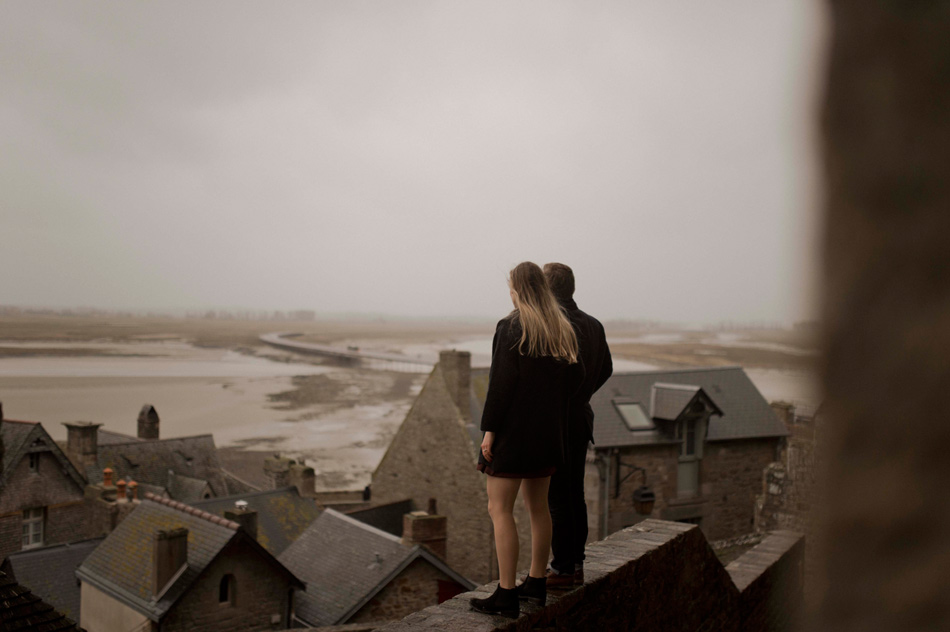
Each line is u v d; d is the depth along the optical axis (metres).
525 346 4.40
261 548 17.89
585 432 5.24
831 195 0.72
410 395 118.06
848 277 0.70
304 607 18.58
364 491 41.94
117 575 17.98
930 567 0.66
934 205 0.66
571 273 5.20
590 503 20.84
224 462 60.03
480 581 25.89
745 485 23.56
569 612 5.01
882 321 0.68
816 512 0.78
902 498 0.68
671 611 6.57
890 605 0.68
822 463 0.76
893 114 0.69
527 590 4.77
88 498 28.59
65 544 21.70
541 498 4.71
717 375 26.28
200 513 18.72
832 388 0.71
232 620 17.41
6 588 7.39
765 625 8.57
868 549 0.71
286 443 70.31
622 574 5.71
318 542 21.31
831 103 0.73
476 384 30.22
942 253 0.65
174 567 16.98
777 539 9.49
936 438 0.66
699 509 22.34
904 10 0.70
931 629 0.65
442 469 27.58
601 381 5.34
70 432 33.69
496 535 4.55
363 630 12.69
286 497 31.70
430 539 19.91
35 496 27.08
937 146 0.67
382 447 69.69
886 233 0.68
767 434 23.81
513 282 4.55
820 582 0.75
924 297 0.67
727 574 7.67
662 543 6.42
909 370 0.67
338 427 81.69
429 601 18.83
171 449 40.50
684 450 22.25
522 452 4.43
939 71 0.68
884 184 0.69
